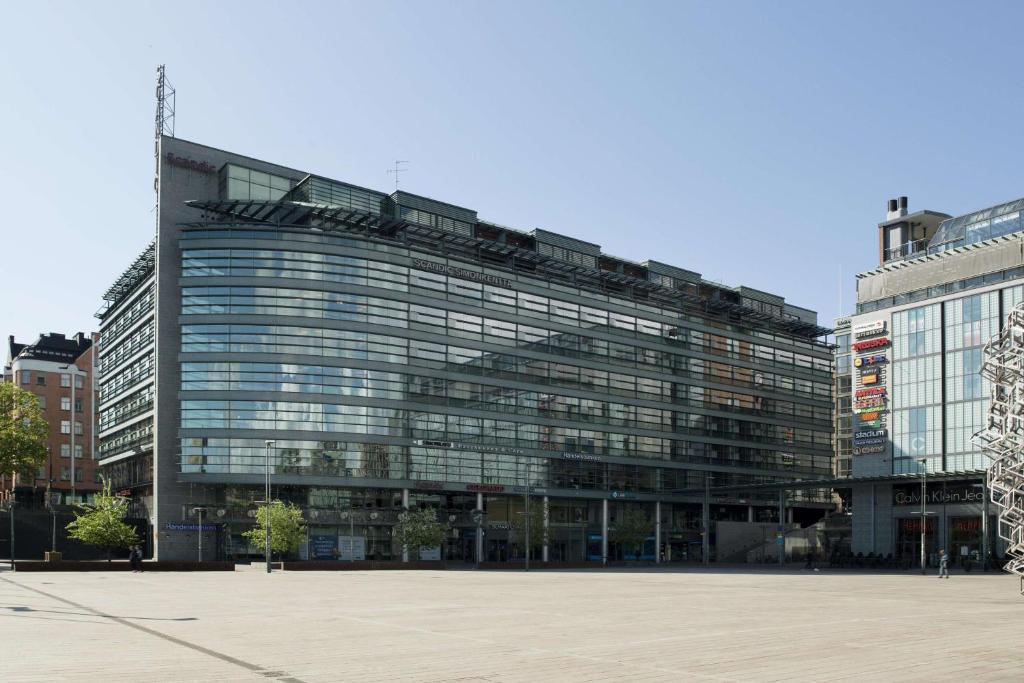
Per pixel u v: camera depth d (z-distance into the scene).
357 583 49.50
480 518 100.56
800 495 133.75
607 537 112.50
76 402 151.38
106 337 120.00
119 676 14.61
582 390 111.44
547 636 21.38
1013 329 44.12
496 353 104.31
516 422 104.81
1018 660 17.42
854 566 97.00
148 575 58.59
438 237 102.50
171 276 94.19
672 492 117.62
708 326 126.50
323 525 92.12
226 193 96.38
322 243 94.12
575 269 112.62
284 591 40.62
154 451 92.44
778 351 134.88
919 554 94.94
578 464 109.69
